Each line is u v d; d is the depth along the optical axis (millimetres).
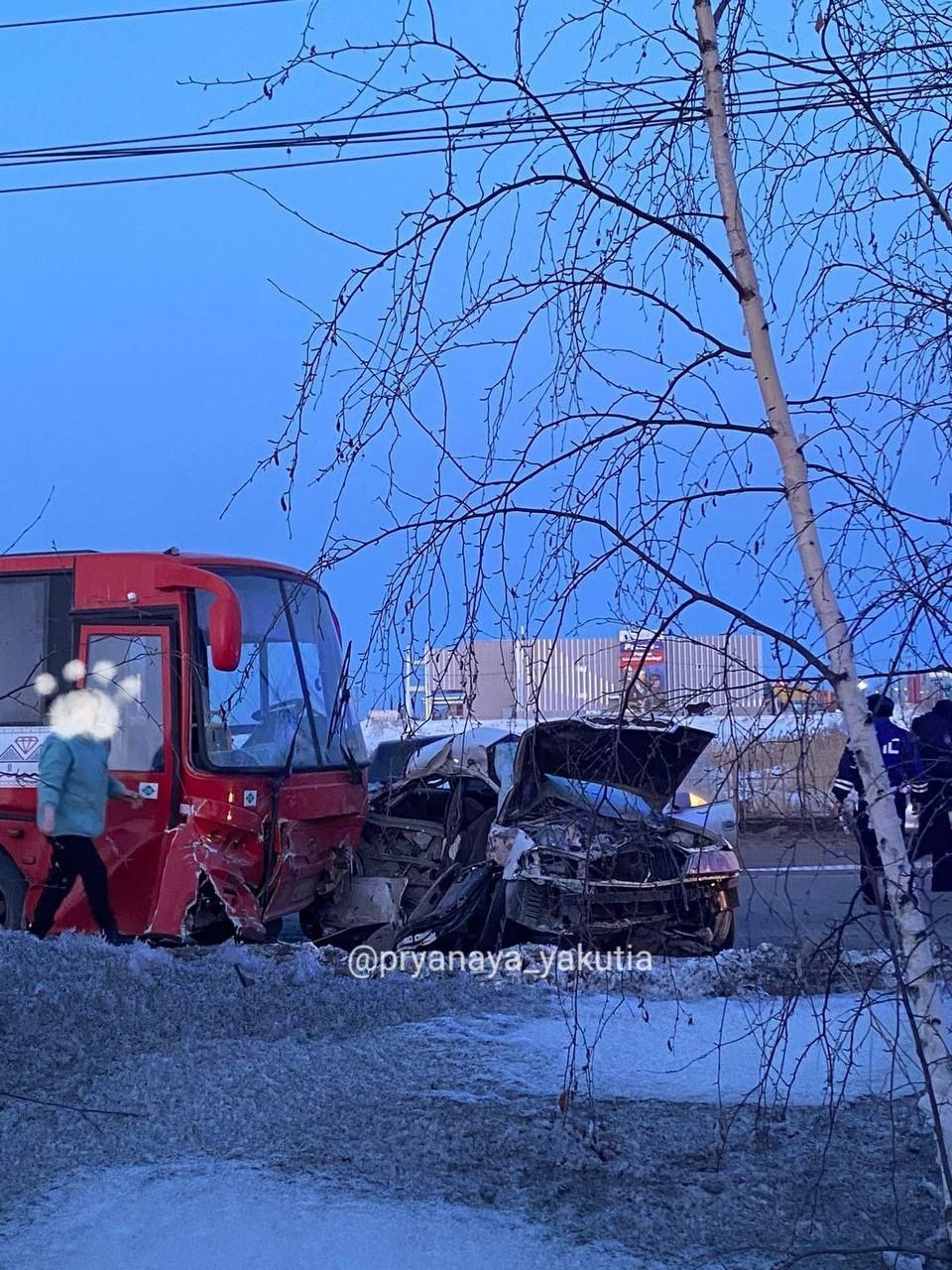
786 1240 4090
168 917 8500
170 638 9047
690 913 7781
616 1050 5883
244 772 9008
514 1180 4543
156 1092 5449
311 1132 4973
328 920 10102
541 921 7805
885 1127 4949
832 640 3684
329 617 10195
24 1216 4359
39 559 9516
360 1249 4027
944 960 3855
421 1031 6164
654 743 4156
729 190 4031
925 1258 3934
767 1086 5340
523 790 8352
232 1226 4180
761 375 3916
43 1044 5945
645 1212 4262
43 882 9266
